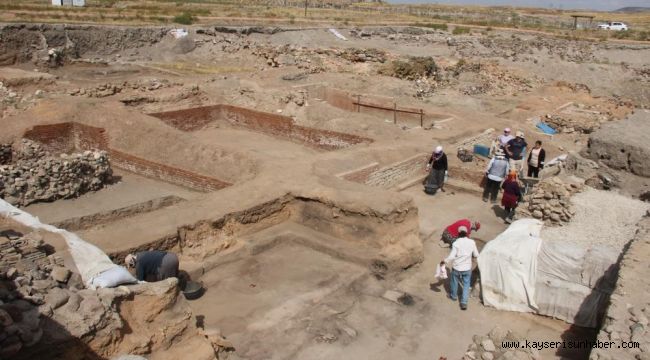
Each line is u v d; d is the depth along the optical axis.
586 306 8.67
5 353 4.95
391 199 10.89
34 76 20.38
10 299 5.46
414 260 10.68
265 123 20.52
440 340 8.35
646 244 8.88
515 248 9.27
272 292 9.30
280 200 11.47
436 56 40.81
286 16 54.12
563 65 40.38
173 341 6.57
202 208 10.63
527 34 54.75
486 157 17.22
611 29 64.31
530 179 14.43
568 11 114.38
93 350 5.66
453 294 9.44
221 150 14.88
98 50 33.12
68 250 7.12
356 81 26.66
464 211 13.90
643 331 6.53
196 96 21.78
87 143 17.39
